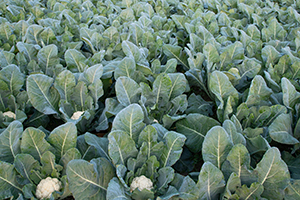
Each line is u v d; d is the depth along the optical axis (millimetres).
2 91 2969
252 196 2205
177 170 3010
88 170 2100
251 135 2766
